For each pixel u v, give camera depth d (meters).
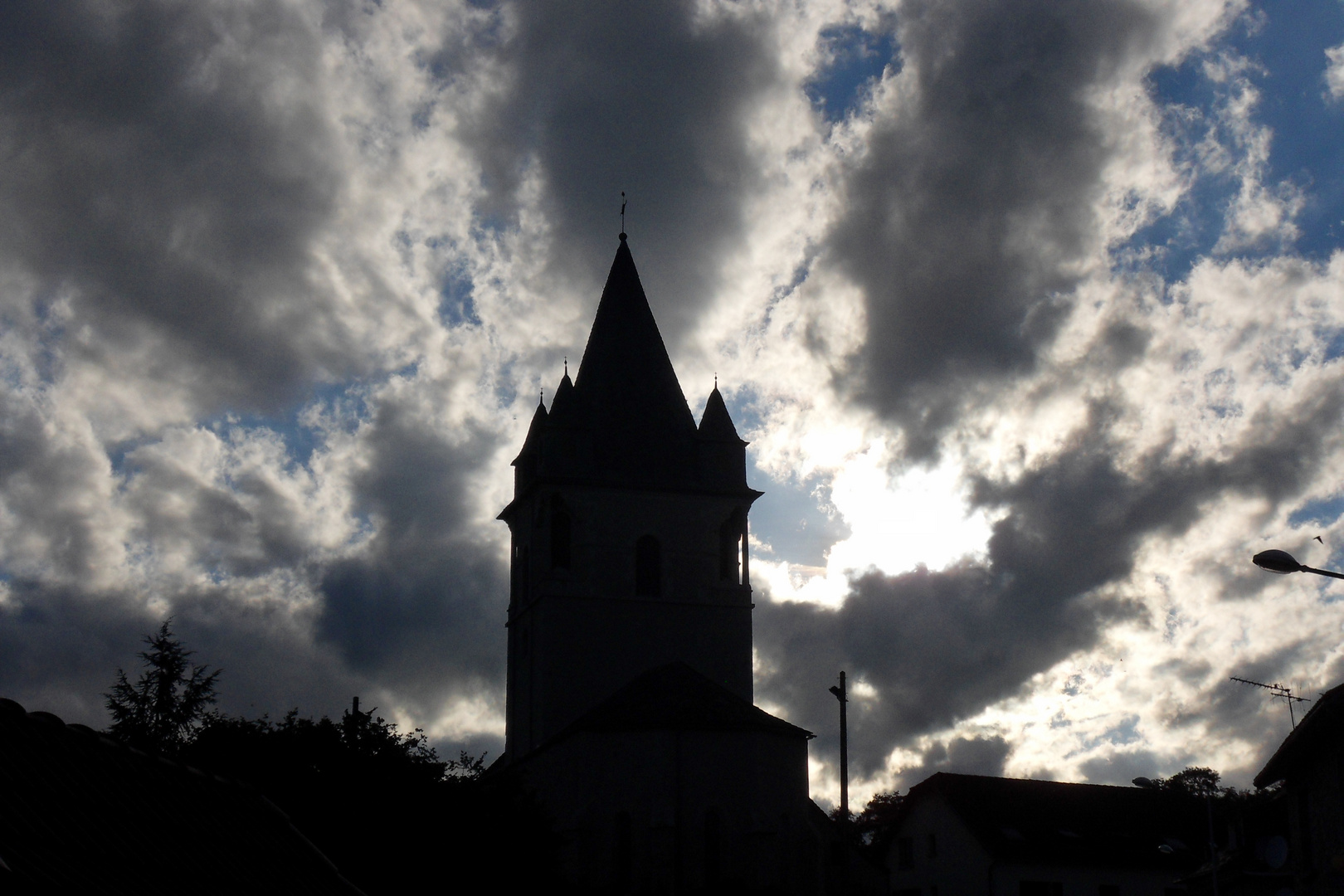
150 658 75.69
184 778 22.05
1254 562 23.41
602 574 66.44
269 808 23.16
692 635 66.75
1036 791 67.12
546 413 72.06
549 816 47.56
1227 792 81.88
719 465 69.81
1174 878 62.31
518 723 68.62
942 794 65.94
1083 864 61.91
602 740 56.03
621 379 70.62
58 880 15.85
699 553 68.06
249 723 47.47
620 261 74.12
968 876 63.12
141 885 17.23
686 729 55.44
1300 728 31.31
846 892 53.09
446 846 42.59
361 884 41.62
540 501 67.25
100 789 19.38
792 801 56.56
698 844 54.19
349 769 44.34
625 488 67.75
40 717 20.16
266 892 19.66
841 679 53.28
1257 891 40.53
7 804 17.12
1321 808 31.78
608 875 54.31
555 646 64.88
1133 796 68.00
